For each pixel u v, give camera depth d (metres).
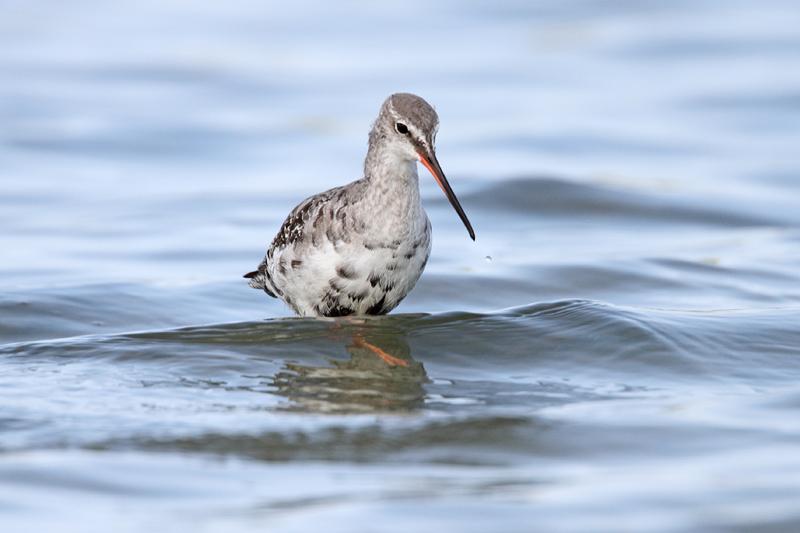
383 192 13.38
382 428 11.20
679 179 23.36
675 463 10.30
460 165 24.56
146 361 13.27
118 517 9.21
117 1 39.12
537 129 26.91
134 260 18.77
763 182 23.09
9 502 9.46
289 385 12.55
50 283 17.22
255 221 21.05
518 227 20.84
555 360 13.42
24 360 13.29
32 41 34.56
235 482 9.92
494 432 11.09
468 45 34.41
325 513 9.27
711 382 12.69
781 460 10.29
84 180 23.72
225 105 29.36
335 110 28.81
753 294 16.70
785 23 35.41
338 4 38.94
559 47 34.03
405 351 13.64
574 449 10.70
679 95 29.36
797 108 27.95
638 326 14.12
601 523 9.09
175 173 24.38
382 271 13.59
